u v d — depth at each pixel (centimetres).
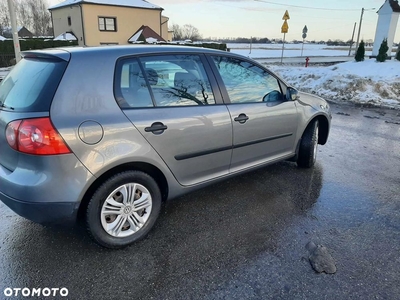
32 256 247
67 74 223
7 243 263
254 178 404
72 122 216
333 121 719
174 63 277
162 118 258
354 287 219
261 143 351
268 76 360
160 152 260
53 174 214
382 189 374
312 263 242
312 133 416
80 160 220
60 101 216
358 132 625
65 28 3180
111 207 246
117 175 242
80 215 242
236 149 323
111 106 235
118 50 251
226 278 227
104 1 2962
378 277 229
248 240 272
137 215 263
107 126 229
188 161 285
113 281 222
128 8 3075
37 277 225
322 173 421
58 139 211
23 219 301
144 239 271
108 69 239
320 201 343
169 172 274
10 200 223
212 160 305
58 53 236
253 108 330
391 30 1586
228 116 306
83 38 2928
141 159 248
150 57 264
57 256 247
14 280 222
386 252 257
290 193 362
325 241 271
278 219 306
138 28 3197
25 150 211
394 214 318
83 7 2841
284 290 216
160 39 3139
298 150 416
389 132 628
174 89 273
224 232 284
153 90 260
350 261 246
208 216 311
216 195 357
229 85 316
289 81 1331
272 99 360
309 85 1212
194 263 242
